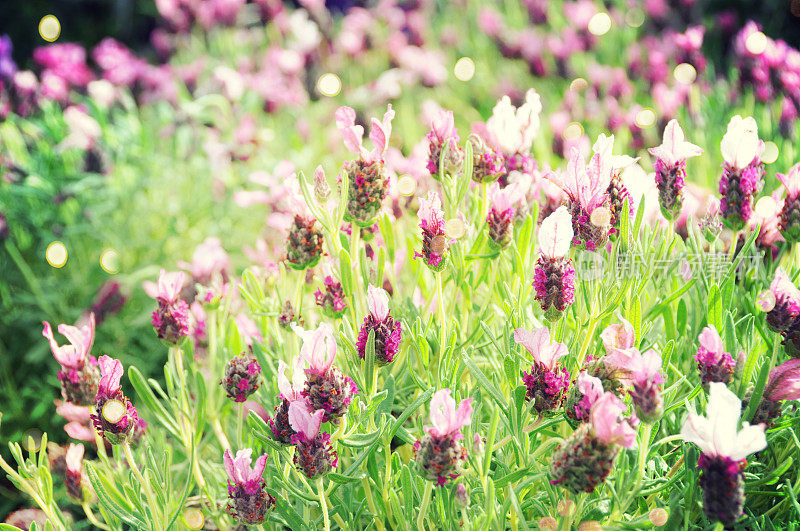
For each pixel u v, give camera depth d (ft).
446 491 2.43
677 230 2.78
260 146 5.03
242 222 4.69
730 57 5.79
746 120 2.48
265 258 3.11
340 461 2.56
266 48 7.08
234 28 6.39
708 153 4.24
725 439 2.19
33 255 4.33
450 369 2.51
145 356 3.89
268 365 2.66
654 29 6.29
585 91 5.62
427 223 2.45
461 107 6.09
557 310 2.35
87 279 4.13
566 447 2.23
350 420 2.47
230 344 2.77
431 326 2.57
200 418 2.60
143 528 2.52
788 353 2.35
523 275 2.56
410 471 2.44
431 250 2.45
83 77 5.22
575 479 2.22
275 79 5.52
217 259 3.05
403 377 2.66
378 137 2.49
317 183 2.50
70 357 2.50
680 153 2.47
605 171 2.36
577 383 2.29
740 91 4.49
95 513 3.08
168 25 6.32
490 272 2.69
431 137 2.58
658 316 2.61
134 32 8.95
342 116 2.49
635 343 2.44
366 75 6.72
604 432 2.18
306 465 2.30
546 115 5.58
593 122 5.14
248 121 4.93
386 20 6.97
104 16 9.39
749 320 2.56
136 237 4.42
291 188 2.53
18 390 3.84
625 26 6.58
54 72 5.12
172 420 2.65
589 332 2.42
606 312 2.41
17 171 4.32
